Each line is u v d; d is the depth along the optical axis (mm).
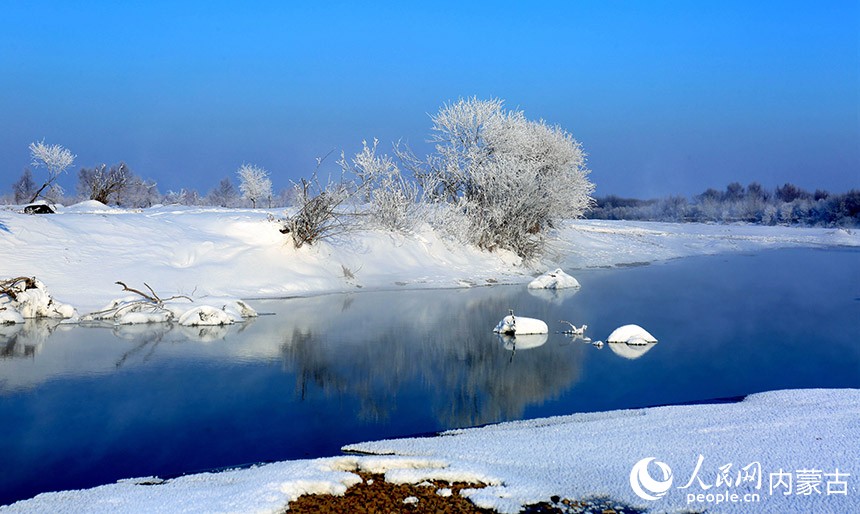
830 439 9328
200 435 11734
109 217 29250
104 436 11672
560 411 13188
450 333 21109
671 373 16297
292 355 17891
